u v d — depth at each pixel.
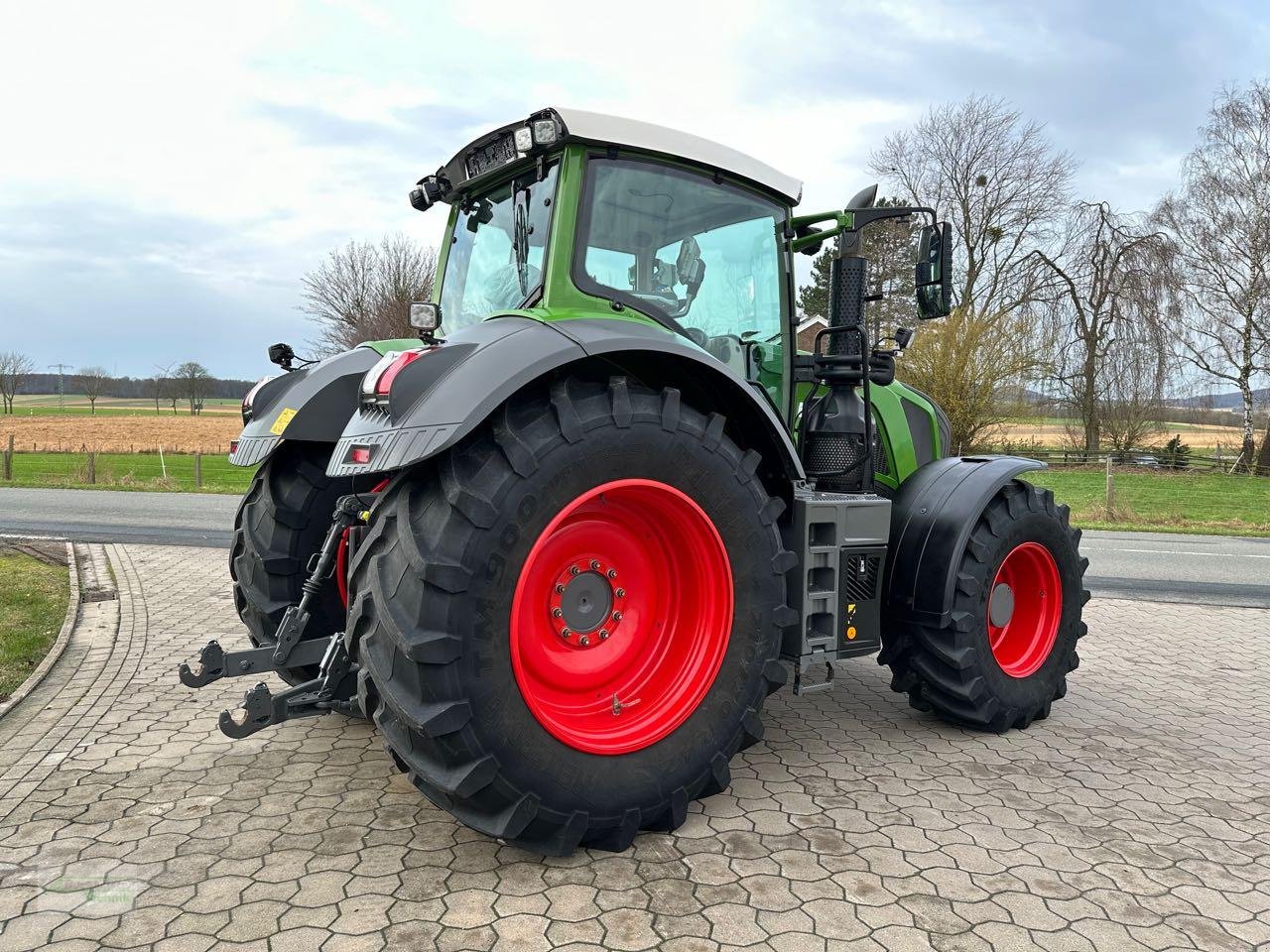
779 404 3.74
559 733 2.54
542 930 2.21
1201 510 17.75
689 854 2.65
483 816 2.49
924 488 3.90
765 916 2.29
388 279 36.09
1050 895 2.42
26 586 6.56
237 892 2.38
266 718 2.69
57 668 4.59
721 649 2.90
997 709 3.77
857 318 3.82
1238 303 28.67
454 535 2.38
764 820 2.90
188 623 5.61
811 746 3.67
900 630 3.82
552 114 2.94
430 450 2.35
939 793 3.15
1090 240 30.98
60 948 2.11
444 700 2.34
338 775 3.21
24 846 2.64
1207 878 2.54
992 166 32.19
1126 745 3.72
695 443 2.80
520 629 2.65
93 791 3.05
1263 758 3.58
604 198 3.09
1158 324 28.56
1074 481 24.69
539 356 2.53
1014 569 4.09
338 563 3.61
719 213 3.44
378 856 2.60
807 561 3.26
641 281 3.19
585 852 2.65
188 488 16.72
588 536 2.83
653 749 2.74
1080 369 30.73
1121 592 7.93
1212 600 7.59
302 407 3.50
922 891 2.43
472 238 3.74
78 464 21.44
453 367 2.56
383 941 2.15
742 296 3.55
